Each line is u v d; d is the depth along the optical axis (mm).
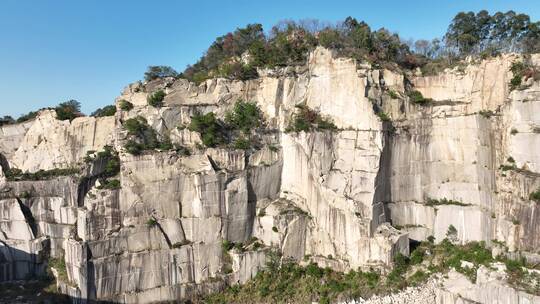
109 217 62469
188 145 69250
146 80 79375
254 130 71625
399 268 60531
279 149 71250
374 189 63875
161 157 65938
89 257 60219
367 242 62281
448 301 54812
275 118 72750
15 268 69438
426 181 68188
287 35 80688
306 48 77000
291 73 74250
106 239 61375
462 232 64375
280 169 71312
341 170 66875
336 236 65562
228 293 63469
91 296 60031
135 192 64250
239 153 68688
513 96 59406
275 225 66750
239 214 67562
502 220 58375
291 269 65625
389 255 60750
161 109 71125
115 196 63125
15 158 79125
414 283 58531
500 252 57344
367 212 63812
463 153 65688
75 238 62062
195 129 69312
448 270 59250
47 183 71500
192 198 66375
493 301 51469
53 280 66812
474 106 65438
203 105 73500
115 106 78438
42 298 61531
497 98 63719
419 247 65250
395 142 66875
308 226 67562
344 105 68938
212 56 89750
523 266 53562
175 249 63969
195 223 65562
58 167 76375
